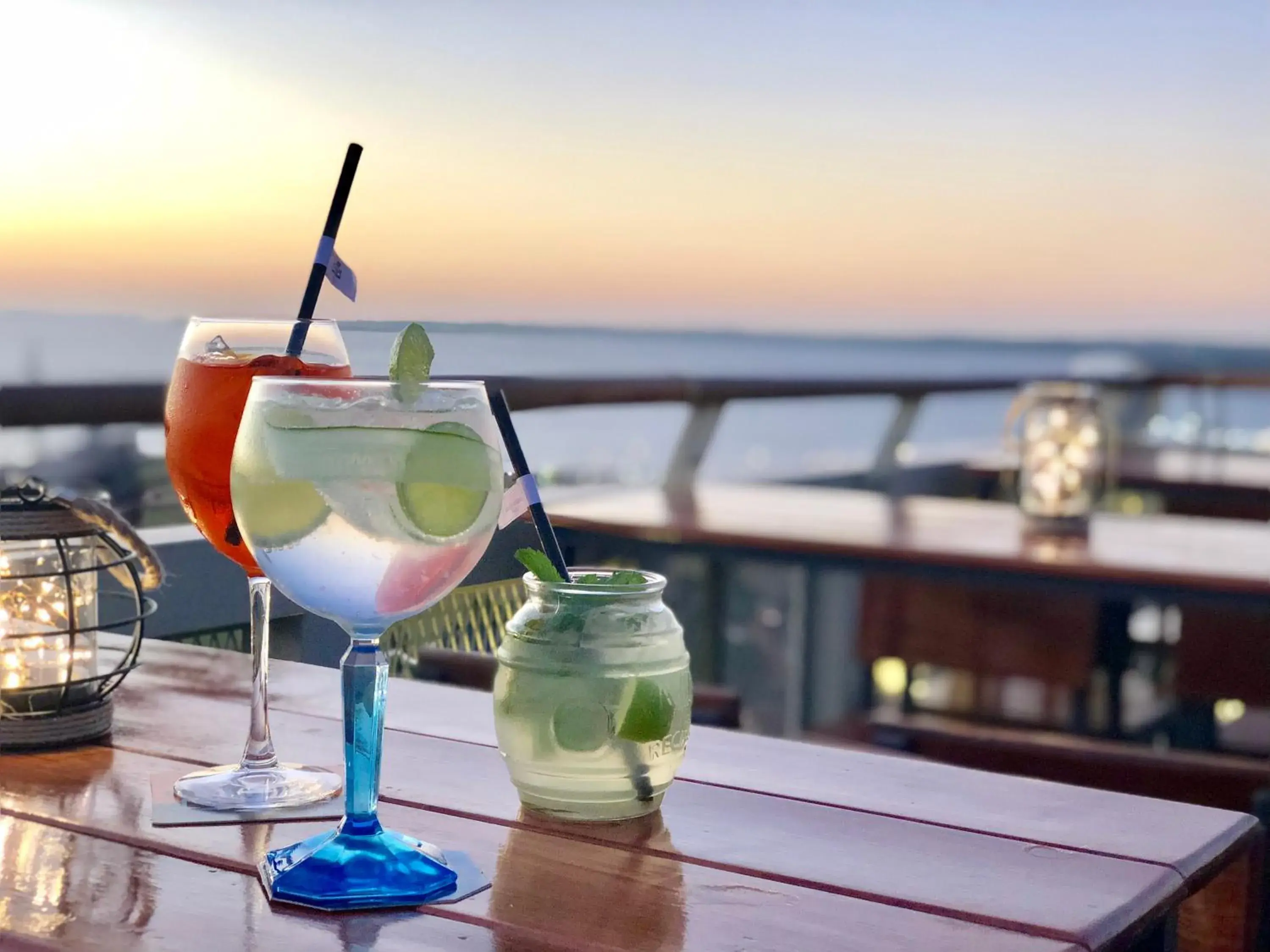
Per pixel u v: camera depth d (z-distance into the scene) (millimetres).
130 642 1271
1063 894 684
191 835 770
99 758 928
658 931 630
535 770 795
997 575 2807
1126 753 1728
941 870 719
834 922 643
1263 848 849
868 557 2906
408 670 1399
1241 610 2557
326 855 688
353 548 666
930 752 1830
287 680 1167
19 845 752
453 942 617
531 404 1598
